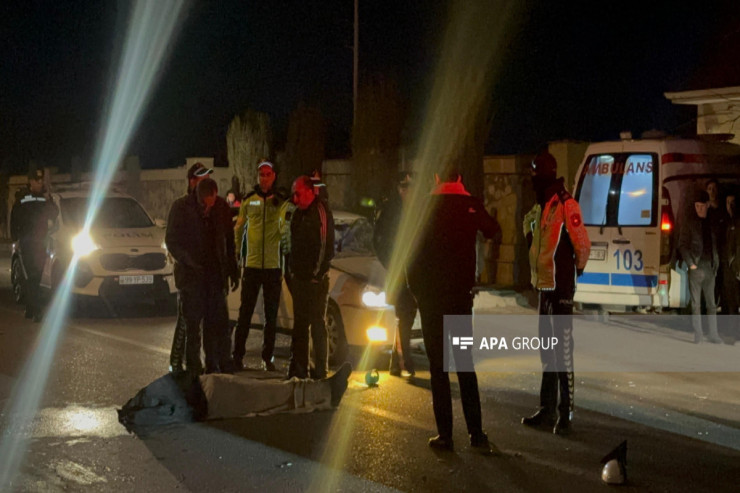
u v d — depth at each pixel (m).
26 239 12.80
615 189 11.83
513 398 8.36
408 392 8.52
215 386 7.58
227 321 8.83
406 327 9.15
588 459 6.51
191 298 8.53
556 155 15.23
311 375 8.86
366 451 6.65
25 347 10.78
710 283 10.98
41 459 6.48
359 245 10.89
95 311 13.75
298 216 8.48
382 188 19.27
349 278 9.69
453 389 8.69
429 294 6.66
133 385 8.76
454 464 6.36
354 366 9.73
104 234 13.46
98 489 5.87
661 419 7.65
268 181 9.37
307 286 8.53
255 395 7.70
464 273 6.66
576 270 7.22
